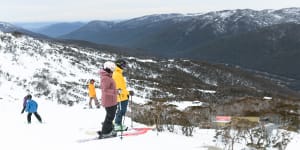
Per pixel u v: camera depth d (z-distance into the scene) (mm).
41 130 11188
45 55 45438
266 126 12367
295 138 11969
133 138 9805
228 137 10023
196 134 11781
